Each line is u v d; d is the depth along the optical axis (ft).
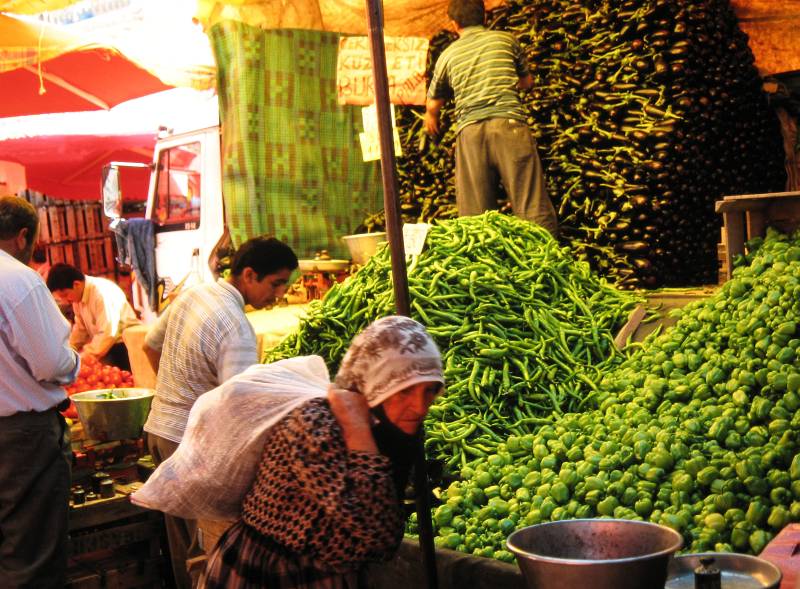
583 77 21.15
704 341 13.83
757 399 11.29
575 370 14.99
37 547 13.99
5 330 13.44
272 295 13.38
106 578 15.60
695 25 20.22
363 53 16.67
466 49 19.76
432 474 12.62
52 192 36.55
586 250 20.22
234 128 24.36
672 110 19.75
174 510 7.93
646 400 12.86
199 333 12.89
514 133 19.39
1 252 13.91
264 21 25.02
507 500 11.55
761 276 14.28
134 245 26.11
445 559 10.28
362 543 6.85
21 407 13.76
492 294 15.78
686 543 9.70
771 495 9.72
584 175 20.51
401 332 6.94
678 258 19.88
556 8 22.54
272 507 7.16
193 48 25.52
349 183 26.37
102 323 23.99
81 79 27.99
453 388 14.21
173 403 13.10
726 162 20.95
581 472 11.02
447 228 17.06
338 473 6.82
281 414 7.46
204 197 25.04
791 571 7.23
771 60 24.54
